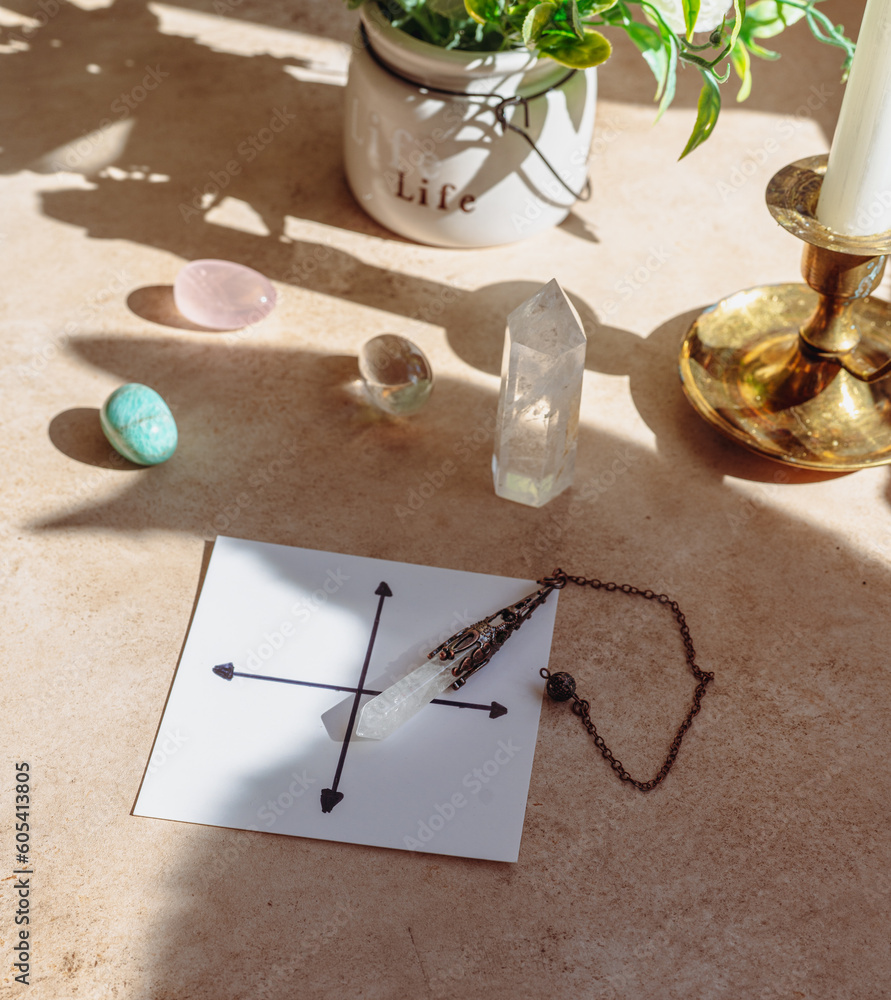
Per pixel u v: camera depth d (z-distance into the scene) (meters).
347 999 0.67
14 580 0.89
